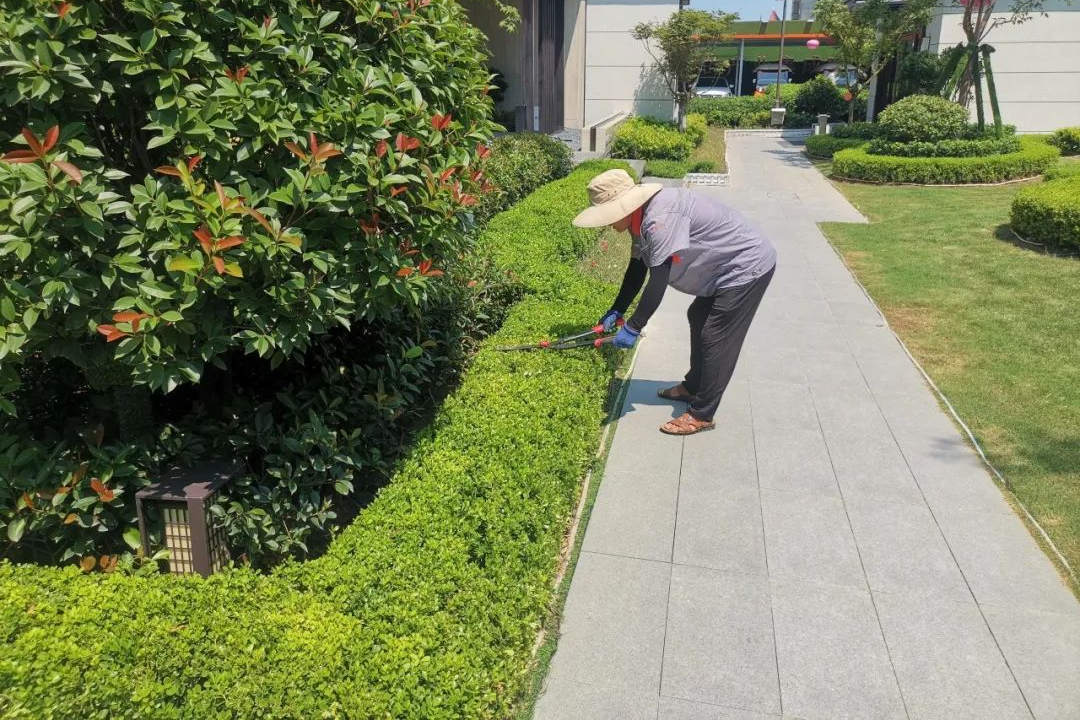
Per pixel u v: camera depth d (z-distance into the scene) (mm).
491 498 3236
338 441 3738
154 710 2133
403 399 4059
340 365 3979
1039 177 13797
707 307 4762
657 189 4223
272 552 3352
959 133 14477
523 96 16297
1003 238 9359
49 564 3055
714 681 2898
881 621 3195
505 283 5812
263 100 2660
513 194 9648
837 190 13602
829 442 4652
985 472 4301
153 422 3438
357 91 2969
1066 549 3615
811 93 26125
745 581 3439
